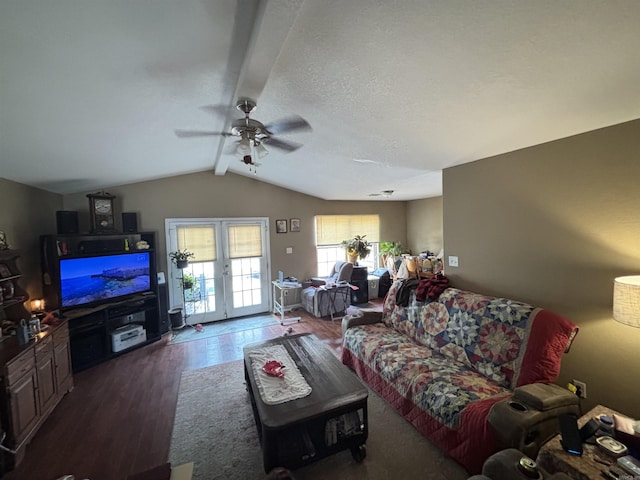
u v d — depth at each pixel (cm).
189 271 484
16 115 183
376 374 268
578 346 215
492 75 154
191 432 227
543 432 160
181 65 167
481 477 129
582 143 208
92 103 190
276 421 170
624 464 119
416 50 143
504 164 261
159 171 416
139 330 394
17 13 109
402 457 198
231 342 411
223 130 293
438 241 626
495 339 227
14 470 193
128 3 113
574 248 215
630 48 124
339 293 522
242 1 123
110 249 385
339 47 149
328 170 406
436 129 229
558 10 110
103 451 209
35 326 253
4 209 285
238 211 518
